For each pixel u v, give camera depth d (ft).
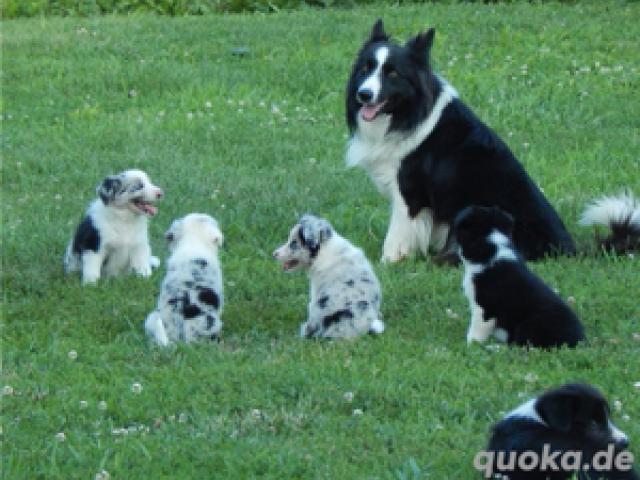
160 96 72.18
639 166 59.16
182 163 60.13
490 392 32.04
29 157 61.21
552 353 34.53
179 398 32.30
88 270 43.39
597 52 77.00
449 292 41.63
